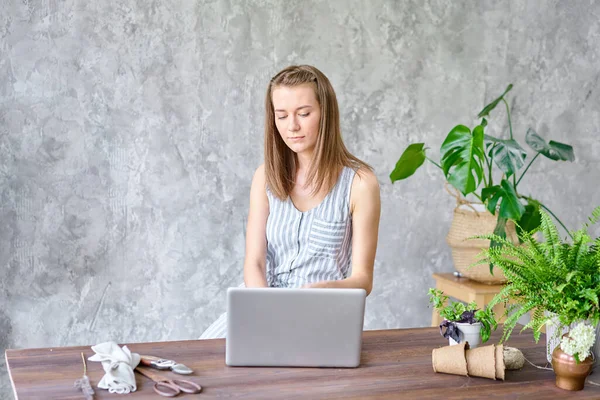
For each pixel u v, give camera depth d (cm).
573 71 405
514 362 189
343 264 238
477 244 336
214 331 255
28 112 320
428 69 377
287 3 349
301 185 233
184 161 344
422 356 199
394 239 383
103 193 334
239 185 353
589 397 173
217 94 344
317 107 221
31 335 332
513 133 399
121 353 180
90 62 325
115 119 331
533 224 334
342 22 359
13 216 323
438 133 383
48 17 318
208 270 354
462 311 195
